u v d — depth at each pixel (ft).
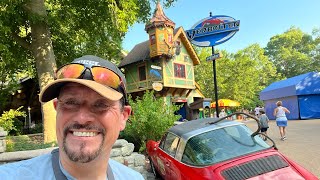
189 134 18.58
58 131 4.92
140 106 34.53
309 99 93.09
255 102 176.76
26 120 69.97
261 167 15.16
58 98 4.98
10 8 30.63
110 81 5.04
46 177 4.51
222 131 18.52
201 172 15.62
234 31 38.06
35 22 32.58
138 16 41.55
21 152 18.34
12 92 53.31
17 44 41.73
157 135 33.30
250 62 150.92
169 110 35.91
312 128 58.75
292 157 31.12
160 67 80.94
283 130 44.19
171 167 18.98
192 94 98.68
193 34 39.73
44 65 35.12
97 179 4.94
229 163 15.57
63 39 45.27
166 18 83.20
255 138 18.24
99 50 47.37
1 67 38.52
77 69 4.84
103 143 4.90
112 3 32.32
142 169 22.22
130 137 34.65
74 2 38.14
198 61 95.25
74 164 4.67
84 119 4.78
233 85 141.38
